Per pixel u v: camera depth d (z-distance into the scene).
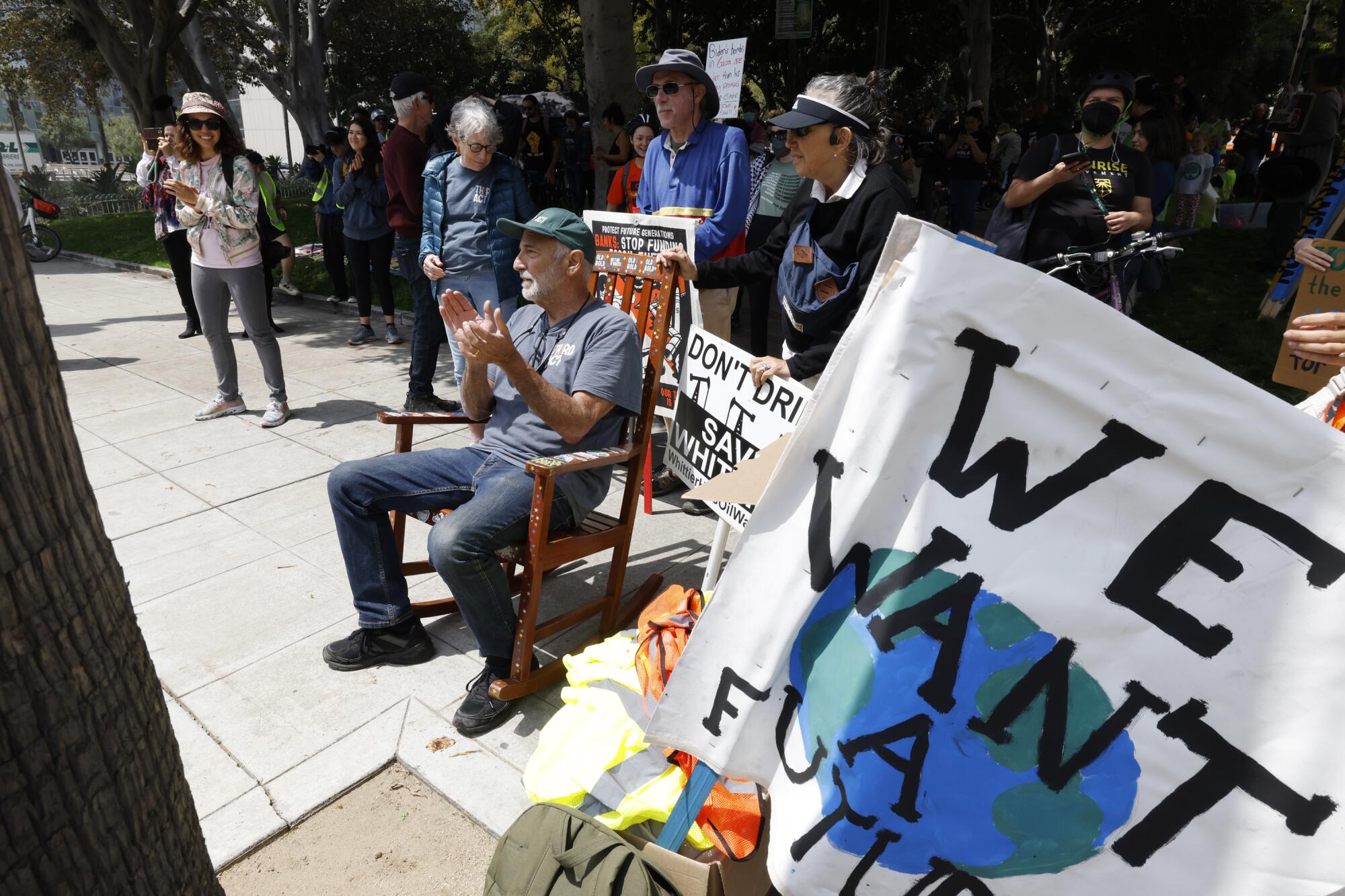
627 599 3.31
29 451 0.85
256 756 2.55
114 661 0.97
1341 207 3.72
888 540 1.36
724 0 21.48
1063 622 1.25
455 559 2.53
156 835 1.04
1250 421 1.13
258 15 27.02
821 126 2.54
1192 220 10.34
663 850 1.62
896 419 1.33
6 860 0.87
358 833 2.31
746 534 1.50
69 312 9.00
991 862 1.31
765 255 3.09
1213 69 29.72
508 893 1.67
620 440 2.94
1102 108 3.45
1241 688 1.16
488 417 3.12
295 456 4.82
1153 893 1.23
